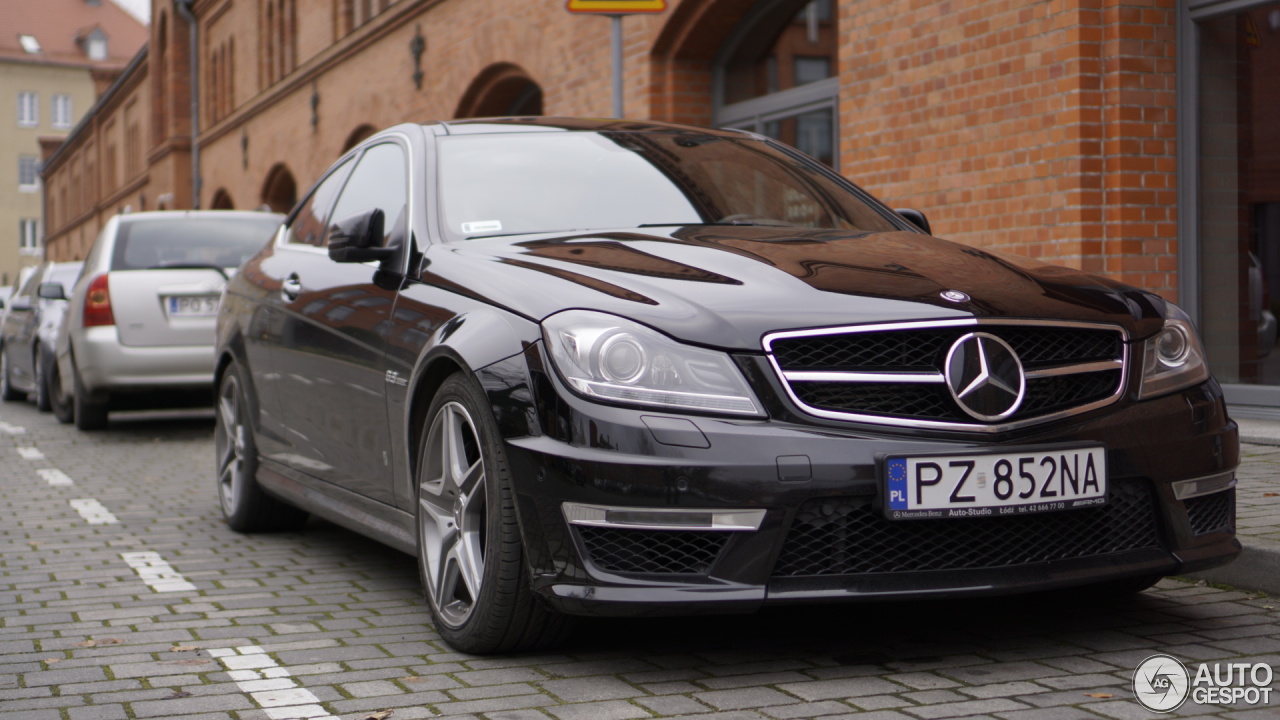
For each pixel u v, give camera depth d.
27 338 14.30
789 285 3.42
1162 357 3.54
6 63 86.25
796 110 10.99
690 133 5.06
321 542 5.69
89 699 3.33
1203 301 7.41
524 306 3.49
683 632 3.83
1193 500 3.56
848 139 9.25
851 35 9.16
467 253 4.00
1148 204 7.38
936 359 3.28
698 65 11.98
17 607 4.44
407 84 18.03
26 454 9.39
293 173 24.44
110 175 52.56
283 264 5.46
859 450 3.17
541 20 13.87
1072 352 3.43
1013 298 3.41
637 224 4.30
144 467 8.55
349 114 20.77
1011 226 7.85
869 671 3.39
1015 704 3.08
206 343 10.06
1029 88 7.67
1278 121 6.99
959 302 3.34
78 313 10.21
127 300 10.01
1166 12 7.38
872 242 3.93
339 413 4.59
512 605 3.45
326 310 4.73
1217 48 7.28
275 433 5.39
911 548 3.25
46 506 6.86
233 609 4.36
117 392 10.09
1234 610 3.96
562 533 3.23
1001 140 7.89
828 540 3.23
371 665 3.59
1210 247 7.38
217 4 31.22
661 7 7.38
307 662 3.65
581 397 3.22
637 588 3.16
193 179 31.88
